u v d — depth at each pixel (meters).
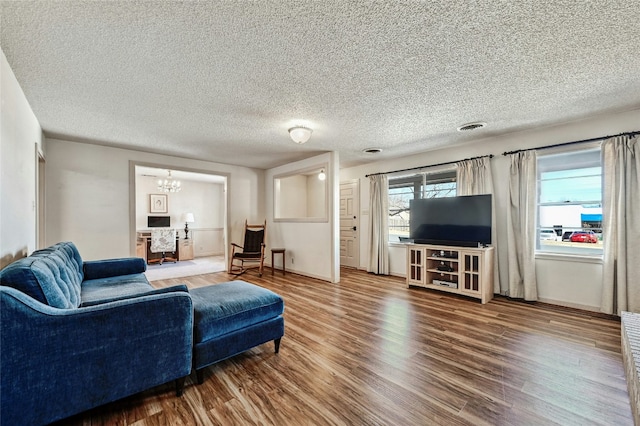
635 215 2.80
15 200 2.06
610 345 2.28
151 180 7.25
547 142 3.42
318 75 2.15
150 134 3.63
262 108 2.78
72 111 2.81
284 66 2.02
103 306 1.41
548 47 1.80
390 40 1.72
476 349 2.22
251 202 6.07
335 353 2.17
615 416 1.46
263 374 1.88
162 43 1.73
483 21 1.55
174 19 1.51
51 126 3.27
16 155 2.10
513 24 1.58
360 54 1.87
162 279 4.86
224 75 2.13
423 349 2.23
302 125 3.28
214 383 1.78
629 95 2.52
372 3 1.40
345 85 2.31
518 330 2.60
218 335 1.84
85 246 4.04
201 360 1.74
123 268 3.07
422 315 3.01
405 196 5.16
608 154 2.96
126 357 1.46
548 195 3.53
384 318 2.92
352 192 5.90
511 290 3.59
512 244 3.61
